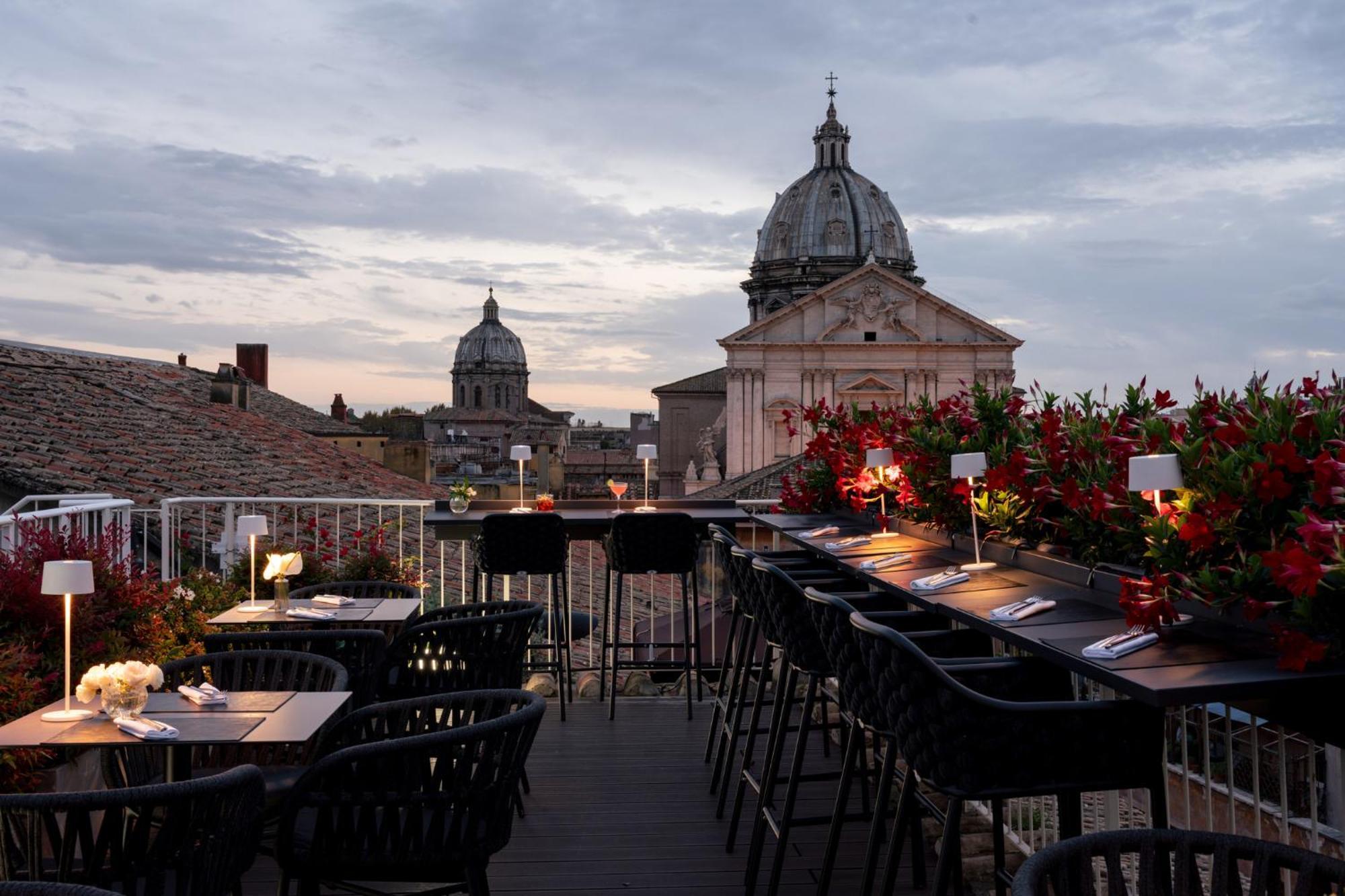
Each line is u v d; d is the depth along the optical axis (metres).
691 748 6.97
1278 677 2.64
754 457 63.62
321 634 5.02
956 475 4.88
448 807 3.41
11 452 13.62
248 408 24.39
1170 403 4.63
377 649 5.04
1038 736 2.92
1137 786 2.96
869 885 3.69
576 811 5.71
